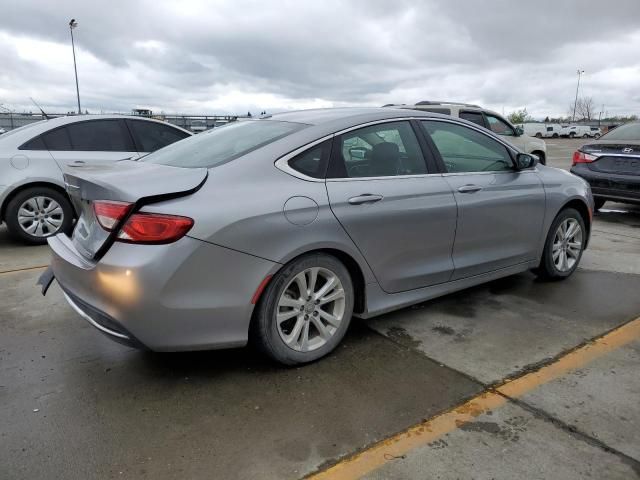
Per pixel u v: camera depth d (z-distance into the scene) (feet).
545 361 10.76
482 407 9.08
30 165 20.63
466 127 13.60
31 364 10.62
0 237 22.79
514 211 13.93
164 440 8.19
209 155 10.75
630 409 9.02
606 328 12.41
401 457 7.79
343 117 11.38
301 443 8.13
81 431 8.41
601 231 23.93
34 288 15.33
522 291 15.07
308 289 10.32
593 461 7.70
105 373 10.27
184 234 8.70
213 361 10.73
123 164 11.33
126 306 8.61
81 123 22.11
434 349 11.32
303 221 9.82
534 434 8.32
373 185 11.07
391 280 11.57
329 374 10.23
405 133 12.17
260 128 11.59
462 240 12.81
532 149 37.81
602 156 26.45
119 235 8.75
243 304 9.36
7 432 8.37
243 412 8.95
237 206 9.20
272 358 10.13
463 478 7.35
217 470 7.53
